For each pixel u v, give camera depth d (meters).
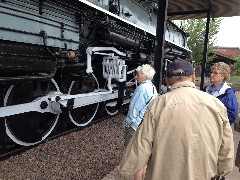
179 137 1.37
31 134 4.08
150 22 8.25
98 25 5.02
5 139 3.78
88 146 4.39
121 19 5.36
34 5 3.32
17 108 3.52
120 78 6.04
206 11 7.93
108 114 6.95
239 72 37.69
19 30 3.11
